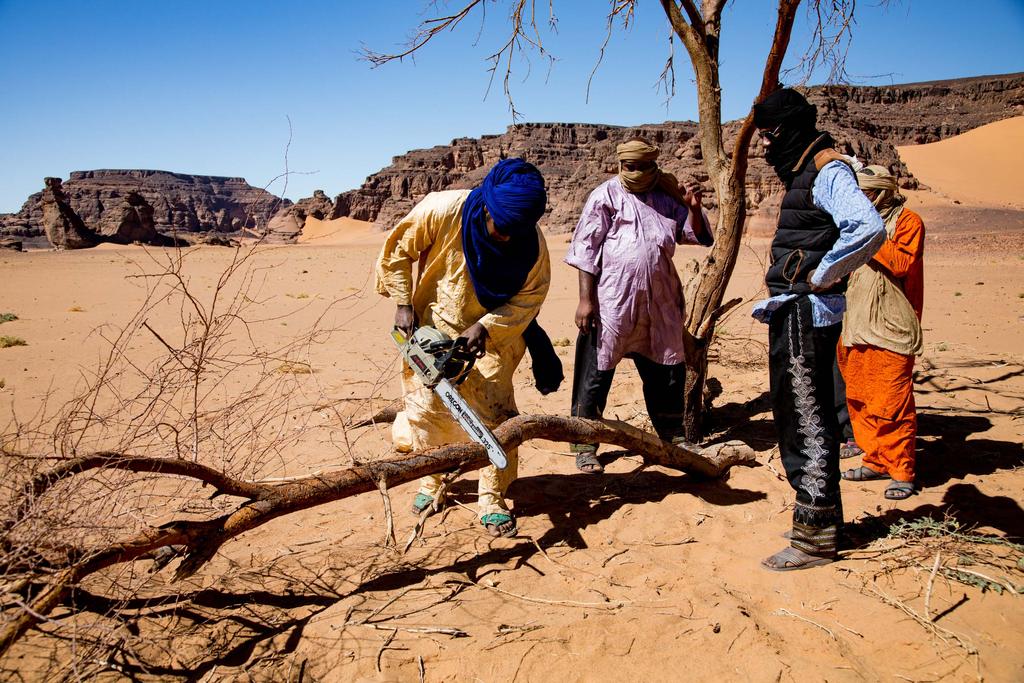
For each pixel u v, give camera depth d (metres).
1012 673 2.87
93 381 9.35
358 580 3.85
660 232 4.93
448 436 4.40
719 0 6.11
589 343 5.23
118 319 16.52
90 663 3.06
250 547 4.28
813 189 3.56
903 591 3.48
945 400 7.12
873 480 5.10
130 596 3.58
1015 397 7.11
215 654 3.24
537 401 7.73
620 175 4.96
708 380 7.97
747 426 6.64
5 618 2.76
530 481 5.32
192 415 4.53
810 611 3.38
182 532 3.13
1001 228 75.44
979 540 3.88
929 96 197.25
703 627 3.23
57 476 3.38
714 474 5.18
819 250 3.64
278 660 3.15
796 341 3.68
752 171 98.88
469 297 4.19
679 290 5.14
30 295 24.05
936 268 28.83
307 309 19.06
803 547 3.78
